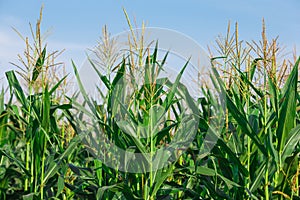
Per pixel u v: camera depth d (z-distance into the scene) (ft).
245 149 15.20
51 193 17.02
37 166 15.84
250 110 16.16
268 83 14.46
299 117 15.84
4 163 17.53
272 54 14.37
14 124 18.99
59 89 18.16
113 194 15.20
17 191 16.29
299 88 15.80
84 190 16.29
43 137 15.74
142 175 14.80
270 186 14.78
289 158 14.14
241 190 14.87
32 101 16.53
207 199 15.46
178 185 15.67
